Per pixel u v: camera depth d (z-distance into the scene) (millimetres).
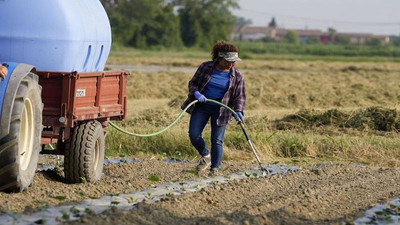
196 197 13383
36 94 13641
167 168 17969
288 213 12430
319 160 20328
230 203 13461
